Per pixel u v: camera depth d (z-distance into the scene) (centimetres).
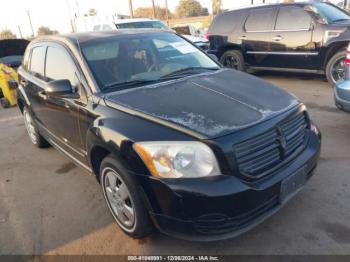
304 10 729
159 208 237
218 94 284
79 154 349
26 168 451
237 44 855
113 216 298
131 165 244
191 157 225
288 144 260
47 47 398
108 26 1195
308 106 597
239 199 223
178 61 367
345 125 492
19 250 287
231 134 229
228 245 268
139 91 296
